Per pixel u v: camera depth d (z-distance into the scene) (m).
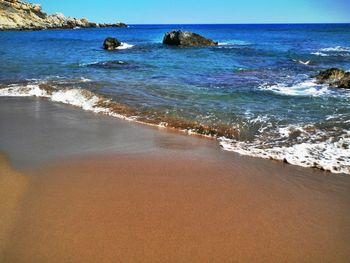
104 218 4.73
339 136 8.28
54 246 4.12
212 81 15.84
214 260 3.97
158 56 27.72
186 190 5.63
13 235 4.32
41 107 11.30
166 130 9.00
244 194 5.54
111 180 5.94
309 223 4.76
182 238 4.34
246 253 4.10
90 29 111.50
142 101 11.83
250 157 7.18
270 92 13.45
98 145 7.75
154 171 6.36
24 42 44.34
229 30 100.62
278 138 8.28
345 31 83.44
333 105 11.38
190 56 27.52
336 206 5.24
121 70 19.42
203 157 7.13
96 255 3.99
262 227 4.63
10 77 16.30
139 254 4.03
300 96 12.79
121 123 9.58
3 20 89.38
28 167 6.42
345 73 15.77
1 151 7.23
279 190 5.72
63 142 7.91
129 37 64.00
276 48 35.00
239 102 11.75
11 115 10.25
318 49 33.94
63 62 22.81
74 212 4.87
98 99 12.13
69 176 6.07
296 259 4.02
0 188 5.54
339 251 4.18
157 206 5.09
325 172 6.46
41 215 4.77
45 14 107.50
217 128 9.05
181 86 14.47
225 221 4.74
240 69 19.83
